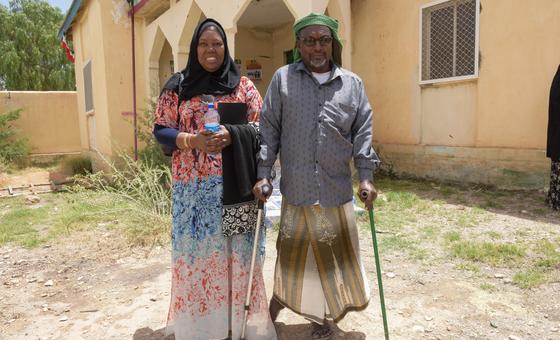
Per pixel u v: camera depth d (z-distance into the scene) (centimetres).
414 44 767
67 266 422
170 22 816
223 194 240
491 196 614
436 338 268
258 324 259
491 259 385
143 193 559
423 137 780
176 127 249
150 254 448
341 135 235
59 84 2481
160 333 288
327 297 250
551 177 540
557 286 329
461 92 709
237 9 645
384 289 338
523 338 263
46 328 301
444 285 341
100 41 955
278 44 1104
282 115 240
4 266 429
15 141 1409
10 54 2311
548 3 585
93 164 1205
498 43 644
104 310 325
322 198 238
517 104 632
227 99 245
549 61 592
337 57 249
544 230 460
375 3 835
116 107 955
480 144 687
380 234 469
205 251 245
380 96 852
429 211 553
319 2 629
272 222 507
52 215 649
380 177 826
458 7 700
